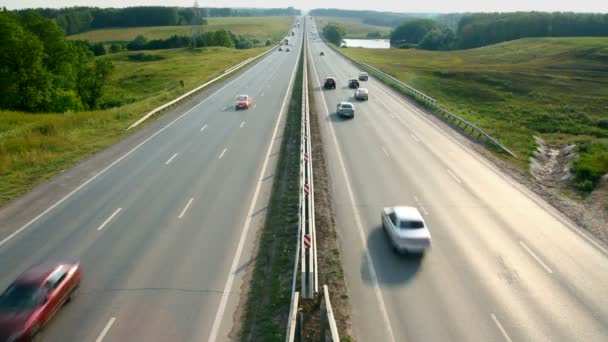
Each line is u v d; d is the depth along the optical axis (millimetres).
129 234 19438
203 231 19734
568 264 17484
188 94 53312
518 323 13977
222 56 116375
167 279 16125
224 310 14547
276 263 17234
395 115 44688
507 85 67312
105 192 24141
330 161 29516
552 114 51312
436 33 190375
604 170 27672
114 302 14828
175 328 13648
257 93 56500
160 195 23734
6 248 18266
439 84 69188
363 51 131625
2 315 12828
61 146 32688
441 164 29547
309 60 97438
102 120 40625
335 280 16078
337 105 46281
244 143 33688
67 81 65938
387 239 19172
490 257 17906
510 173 28234
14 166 28172
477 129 36594
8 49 55562
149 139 34906
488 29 175125
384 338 13250
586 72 73062
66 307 14555
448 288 15742
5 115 48094
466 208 22609
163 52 134750
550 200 24047
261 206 22312
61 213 21562
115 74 94875
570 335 13492
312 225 18312
